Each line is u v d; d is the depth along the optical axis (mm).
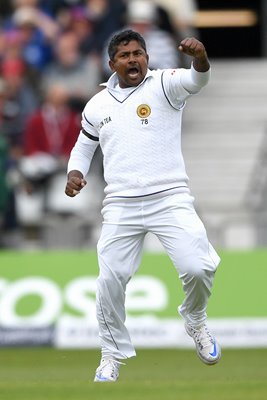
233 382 25406
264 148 60531
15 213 53844
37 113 55781
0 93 58281
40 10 61000
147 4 59000
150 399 21891
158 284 45500
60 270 46344
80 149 28422
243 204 59344
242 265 46219
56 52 59438
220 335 45406
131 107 27156
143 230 27422
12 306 46000
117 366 28031
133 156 27172
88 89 58781
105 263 27531
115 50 27078
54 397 22672
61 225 53906
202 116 63156
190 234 26938
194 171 61375
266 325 45438
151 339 45031
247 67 64750
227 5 72375
